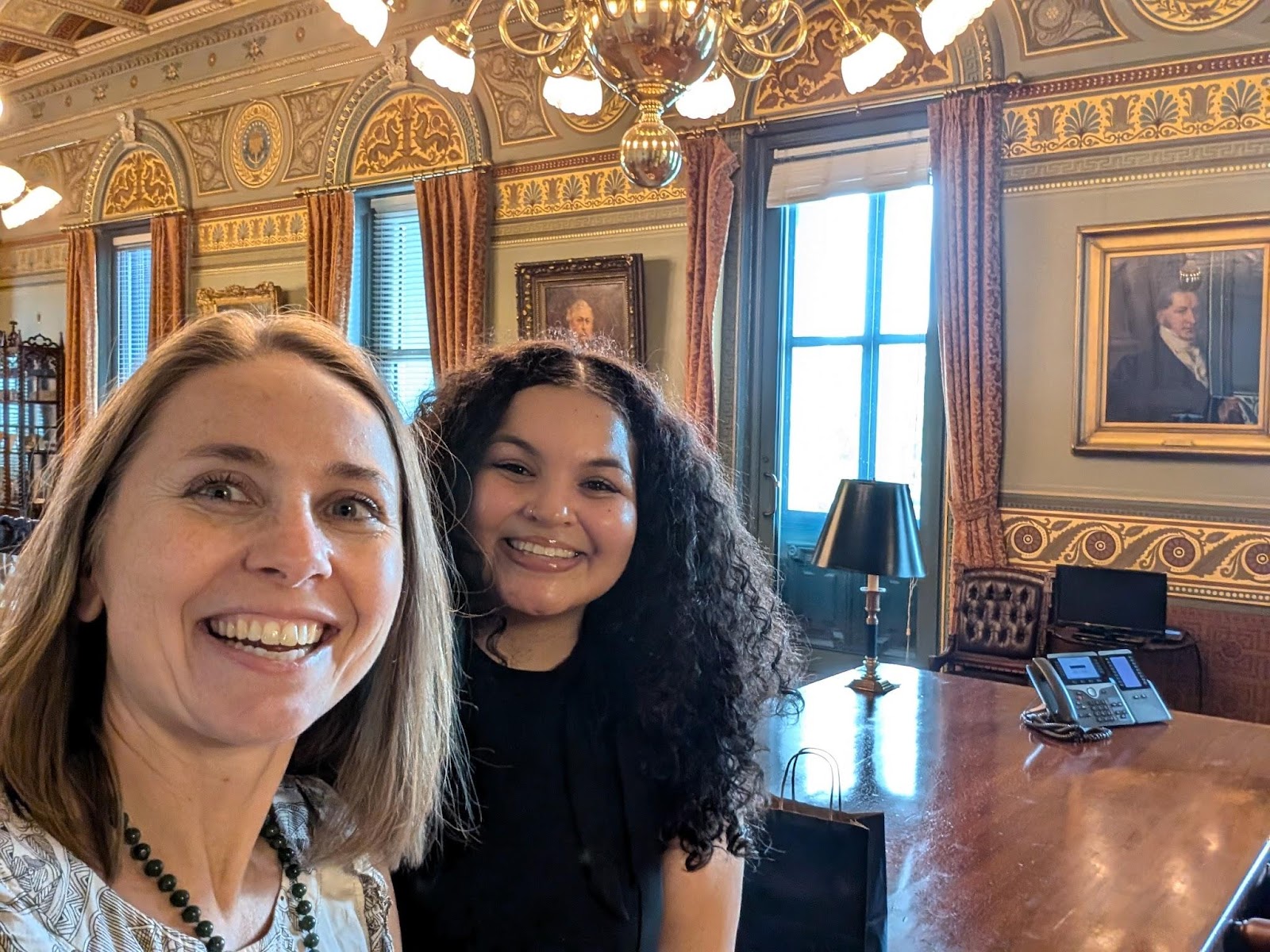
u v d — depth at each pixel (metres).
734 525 1.47
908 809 2.20
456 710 1.28
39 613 0.83
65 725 0.83
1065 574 4.53
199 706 0.80
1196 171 4.55
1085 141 4.82
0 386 10.06
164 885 0.86
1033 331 4.99
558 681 1.34
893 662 5.61
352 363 0.94
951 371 5.12
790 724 2.86
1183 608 4.63
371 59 7.49
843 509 3.31
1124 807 2.22
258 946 0.92
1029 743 2.71
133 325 9.76
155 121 9.04
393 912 1.13
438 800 1.18
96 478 0.83
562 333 1.65
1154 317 4.66
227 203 8.59
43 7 8.28
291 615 0.82
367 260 7.96
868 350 5.74
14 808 0.79
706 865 1.32
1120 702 2.89
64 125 9.74
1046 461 4.98
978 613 4.81
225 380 0.84
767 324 5.98
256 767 0.91
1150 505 4.70
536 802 1.29
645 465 1.37
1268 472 4.42
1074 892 1.80
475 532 1.29
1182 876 1.87
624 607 1.35
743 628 1.44
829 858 1.44
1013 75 4.95
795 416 6.02
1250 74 4.40
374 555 0.89
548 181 6.74
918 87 5.29
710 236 5.88
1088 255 4.80
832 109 5.57
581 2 2.92
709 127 5.94
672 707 1.31
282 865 1.01
